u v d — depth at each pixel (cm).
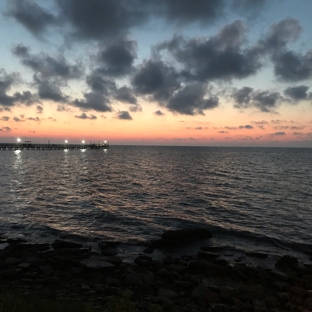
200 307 899
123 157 12962
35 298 837
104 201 2895
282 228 2058
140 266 1286
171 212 2475
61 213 2344
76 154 15138
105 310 737
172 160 10825
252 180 4888
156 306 748
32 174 5275
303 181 4869
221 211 2556
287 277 1166
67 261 1262
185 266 1287
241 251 1567
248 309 905
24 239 1666
